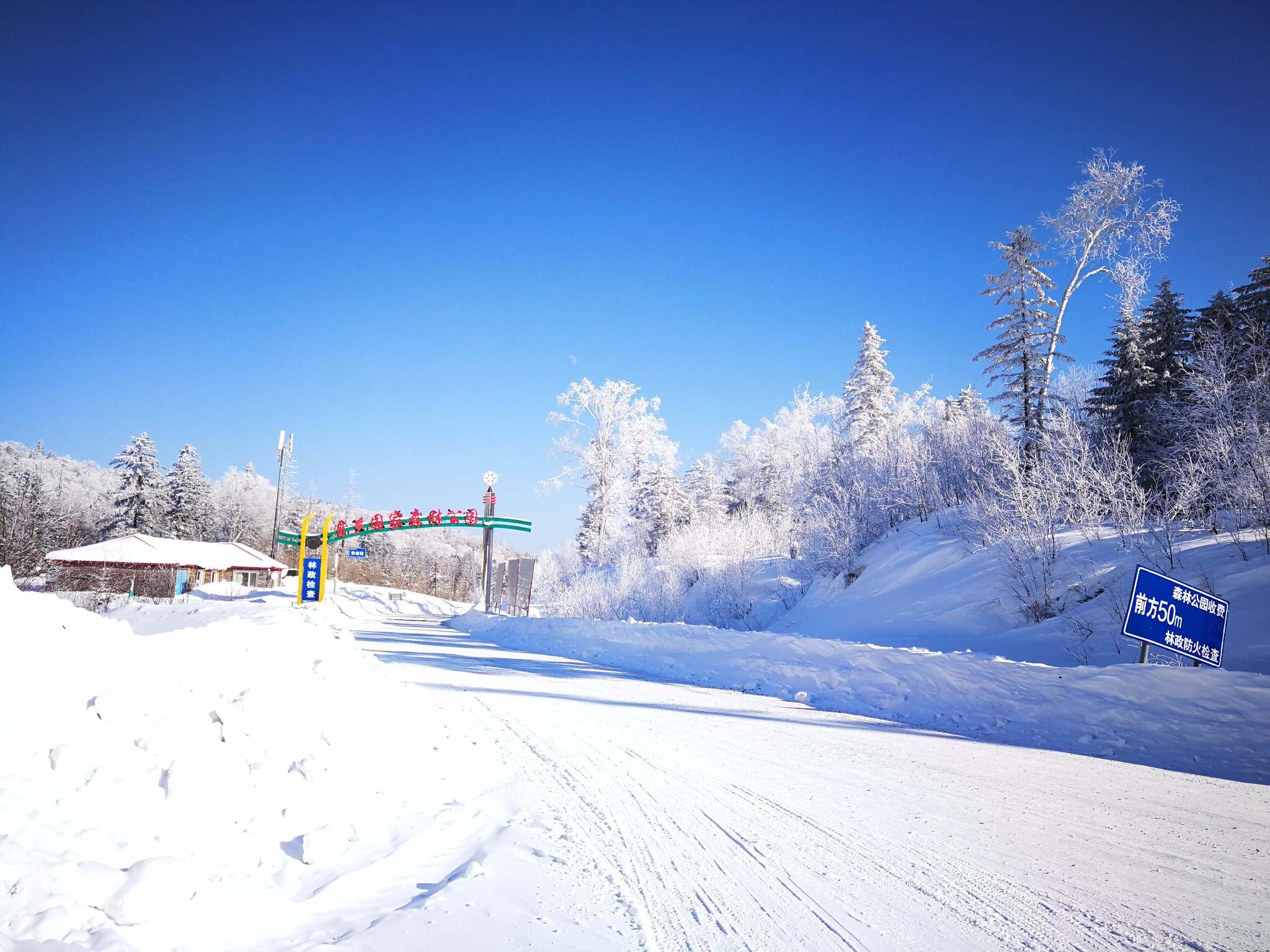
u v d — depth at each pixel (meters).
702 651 17.66
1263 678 8.66
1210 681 8.94
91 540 72.31
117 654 4.82
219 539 105.19
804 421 59.84
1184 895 4.10
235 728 4.80
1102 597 17.44
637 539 62.56
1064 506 22.56
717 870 4.38
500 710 10.04
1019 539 20.75
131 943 2.96
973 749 8.26
